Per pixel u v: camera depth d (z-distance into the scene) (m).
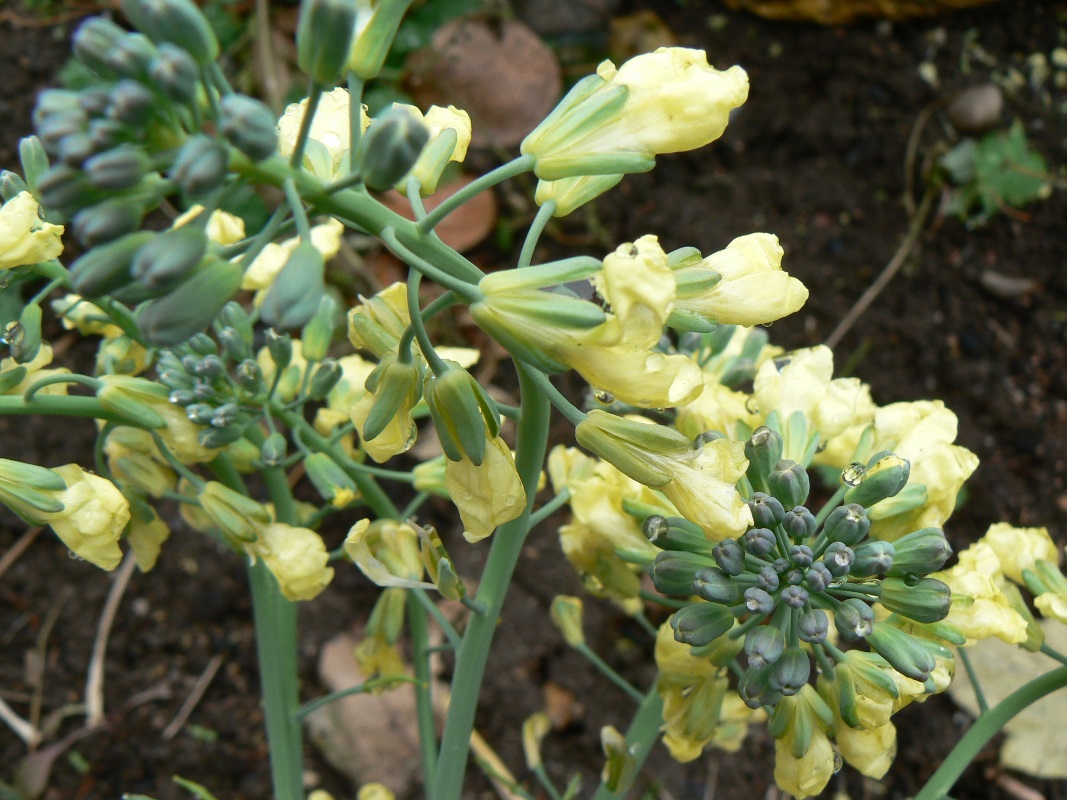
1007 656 0.26
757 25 0.35
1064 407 0.30
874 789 0.26
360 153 0.11
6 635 0.27
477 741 0.27
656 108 0.12
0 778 0.26
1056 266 0.32
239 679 0.28
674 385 0.12
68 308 0.16
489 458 0.12
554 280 0.11
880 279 0.32
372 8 0.11
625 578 0.16
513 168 0.12
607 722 0.27
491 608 0.15
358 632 0.27
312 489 0.29
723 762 0.26
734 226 0.32
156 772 0.26
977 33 0.35
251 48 0.31
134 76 0.10
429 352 0.12
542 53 0.32
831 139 0.33
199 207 0.17
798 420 0.15
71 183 0.10
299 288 0.10
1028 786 0.26
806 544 0.14
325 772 0.26
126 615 0.28
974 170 0.32
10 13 0.32
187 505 0.18
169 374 0.15
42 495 0.14
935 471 0.15
